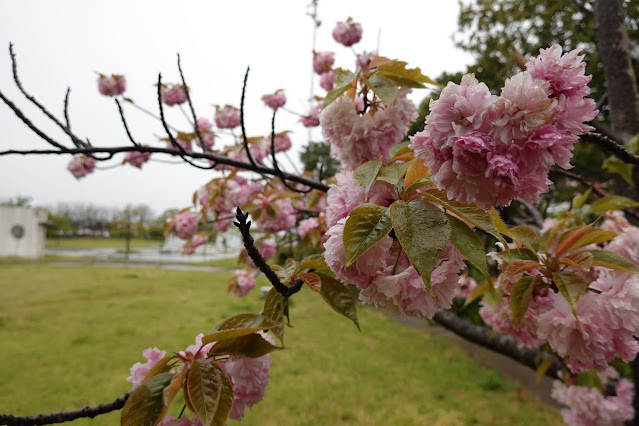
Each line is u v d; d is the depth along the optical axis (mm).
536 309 330
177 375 207
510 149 167
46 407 1142
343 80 326
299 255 833
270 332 252
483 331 625
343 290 244
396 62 313
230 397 202
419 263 168
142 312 2340
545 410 1222
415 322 2383
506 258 305
